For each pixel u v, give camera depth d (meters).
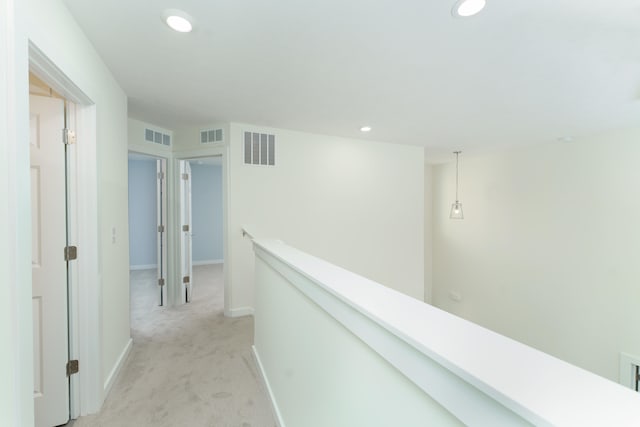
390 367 0.70
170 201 3.78
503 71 2.11
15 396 1.03
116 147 2.27
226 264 3.48
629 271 3.50
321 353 1.12
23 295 1.06
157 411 1.84
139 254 6.15
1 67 0.99
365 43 1.77
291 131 3.76
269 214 3.64
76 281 1.77
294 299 1.44
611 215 3.66
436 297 6.41
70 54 1.49
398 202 4.57
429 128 3.62
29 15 1.12
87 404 1.80
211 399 1.96
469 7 1.44
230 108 2.93
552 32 1.64
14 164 1.02
